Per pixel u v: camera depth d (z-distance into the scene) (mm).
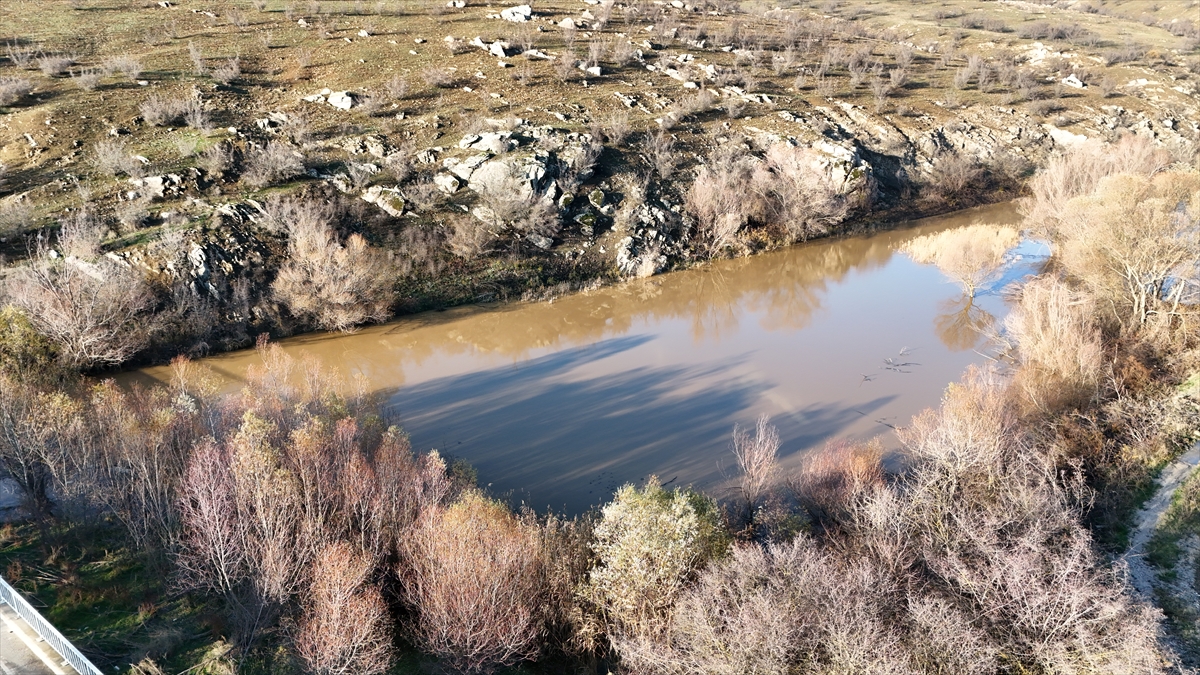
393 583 22625
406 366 43156
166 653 20031
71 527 25016
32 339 34719
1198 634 22812
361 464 24625
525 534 22594
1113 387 34156
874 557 22859
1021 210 60719
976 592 21406
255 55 68875
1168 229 36781
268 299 45438
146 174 48594
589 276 54062
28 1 77812
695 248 58531
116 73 60562
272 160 50906
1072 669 19234
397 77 66000
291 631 20562
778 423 36156
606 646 21797
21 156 48969
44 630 19188
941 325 47625
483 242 52188
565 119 63656
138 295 40875
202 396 32344
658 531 21250
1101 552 26203
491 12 88625
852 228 64438
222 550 20906
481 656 19734
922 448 27906
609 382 41156
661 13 96625
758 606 18766
